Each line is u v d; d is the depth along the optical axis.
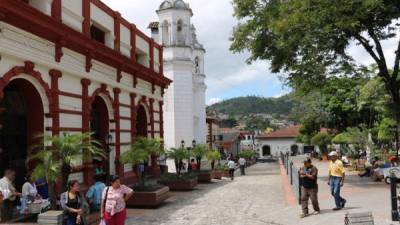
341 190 19.31
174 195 22.06
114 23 22.88
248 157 63.19
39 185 14.80
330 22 20.19
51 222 11.23
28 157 13.98
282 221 13.36
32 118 15.95
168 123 41.53
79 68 18.42
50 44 16.16
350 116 43.41
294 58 24.58
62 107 17.08
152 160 28.77
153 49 29.16
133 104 25.05
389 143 36.25
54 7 16.61
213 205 18.00
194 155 30.05
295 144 97.94
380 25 21.39
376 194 17.47
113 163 22.39
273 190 23.19
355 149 41.31
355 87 38.47
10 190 12.80
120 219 10.46
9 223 12.12
